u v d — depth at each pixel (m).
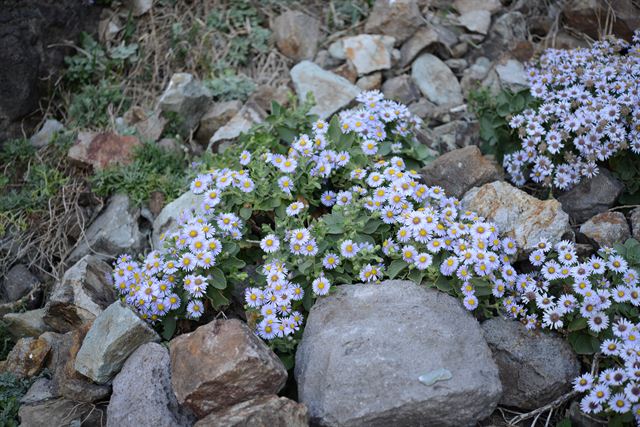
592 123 1.05
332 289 0.94
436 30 1.36
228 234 0.98
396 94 1.30
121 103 1.32
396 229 0.99
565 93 1.09
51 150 1.26
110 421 0.88
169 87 1.26
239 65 1.38
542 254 0.96
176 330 0.99
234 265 0.97
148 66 1.37
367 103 1.10
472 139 1.22
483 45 1.36
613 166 1.09
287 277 0.97
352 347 0.88
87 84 1.36
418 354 0.87
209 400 0.85
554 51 1.16
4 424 0.93
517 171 1.10
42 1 1.30
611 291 0.92
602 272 0.92
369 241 0.98
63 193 1.19
